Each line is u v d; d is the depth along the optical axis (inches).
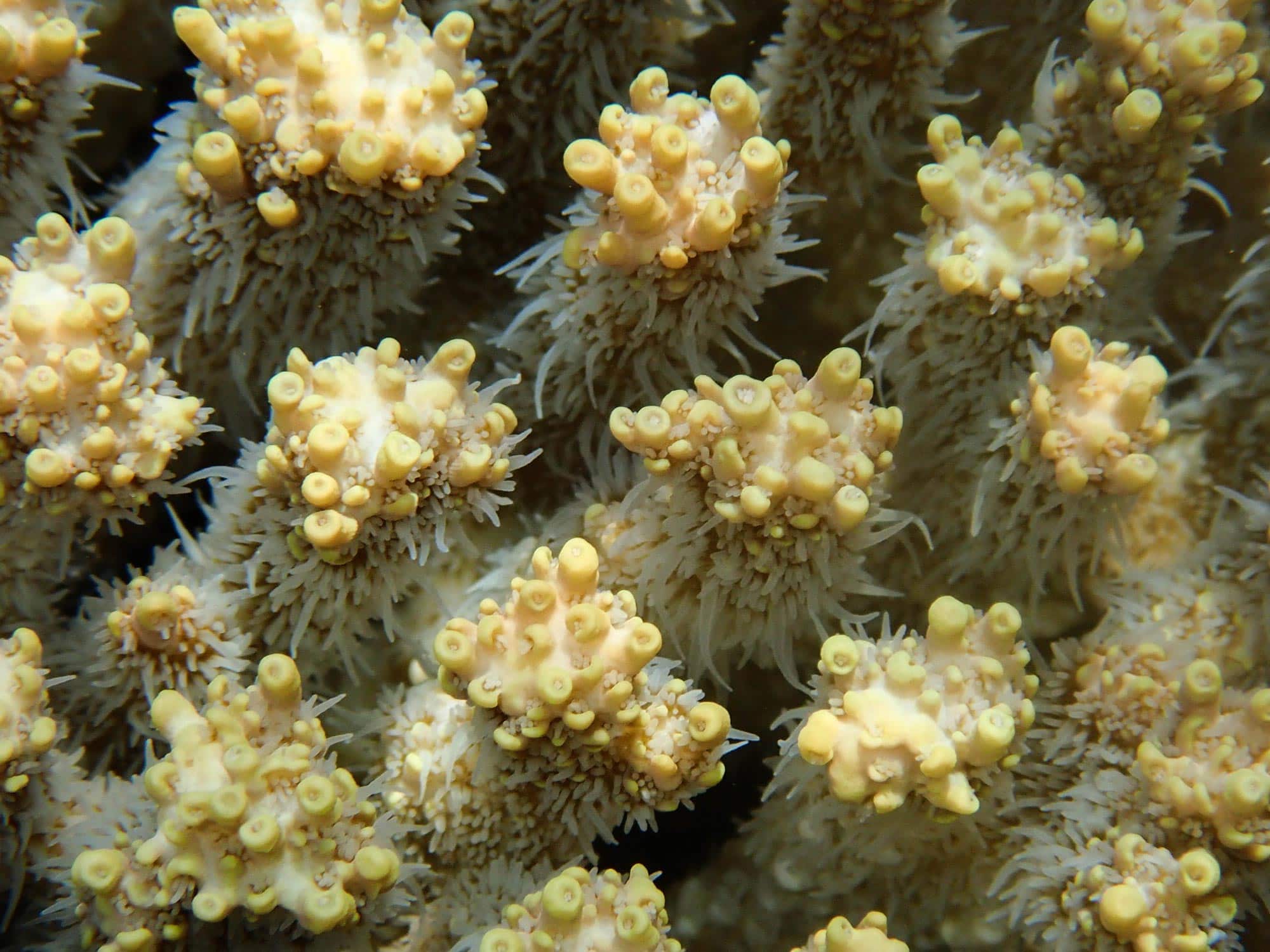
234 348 4.8
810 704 4.6
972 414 4.7
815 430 4.4
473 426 4.5
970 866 4.8
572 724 4.4
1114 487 4.6
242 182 4.5
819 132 4.8
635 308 4.6
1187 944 4.4
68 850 4.5
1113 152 4.7
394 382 4.5
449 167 4.5
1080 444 4.5
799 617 4.8
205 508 4.8
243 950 4.4
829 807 4.6
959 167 4.6
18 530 4.5
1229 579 4.8
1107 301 4.7
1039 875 4.6
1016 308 4.6
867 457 4.5
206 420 4.7
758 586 4.5
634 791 4.6
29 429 4.4
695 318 4.6
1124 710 4.7
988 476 4.7
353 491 4.3
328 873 4.3
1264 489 4.8
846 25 4.6
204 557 4.7
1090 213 4.7
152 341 4.8
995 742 4.4
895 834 4.7
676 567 4.6
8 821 4.4
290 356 4.4
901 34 4.6
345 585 4.5
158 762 4.3
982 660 4.5
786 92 4.8
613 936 4.4
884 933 4.5
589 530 4.8
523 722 4.4
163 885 4.3
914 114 4.8
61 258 4.6
